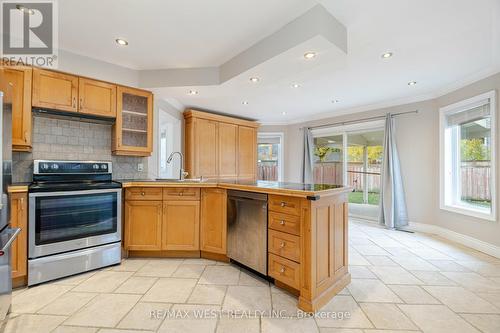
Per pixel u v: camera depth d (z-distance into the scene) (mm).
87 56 2635
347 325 1576
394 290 2041
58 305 1775
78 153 2883
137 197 2713
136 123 3094
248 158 5371
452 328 1557
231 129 5070
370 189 4680
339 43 1945
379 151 4543
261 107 4699
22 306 1758
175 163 4383
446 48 2389
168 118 4113
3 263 1541
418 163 3938
